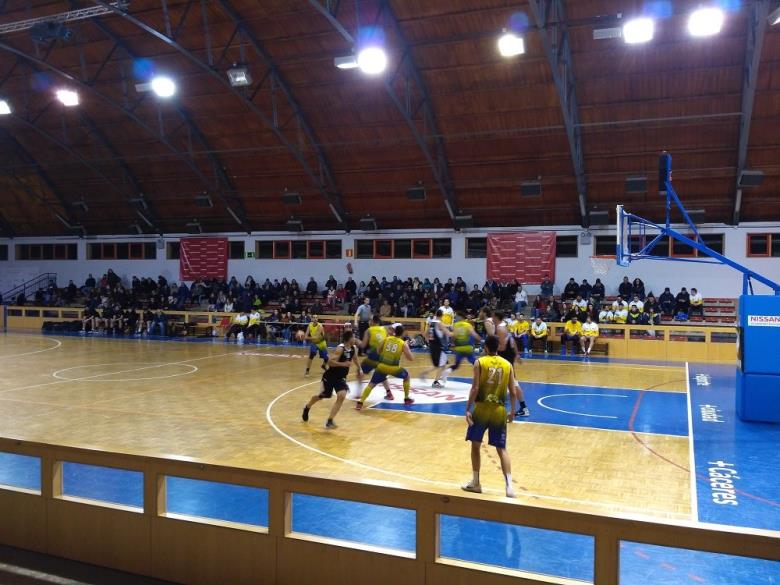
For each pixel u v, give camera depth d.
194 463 4.66
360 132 26.30
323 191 29.25
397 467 8.34
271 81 24.41
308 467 8.34
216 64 21.89
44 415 11.83
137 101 26.69
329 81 23.98
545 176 26.30
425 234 31.05
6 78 27.02
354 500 4.18
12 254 40.03
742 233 26.06
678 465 8.61
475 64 21.88
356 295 30.59
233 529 4.53
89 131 29.75
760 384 11.58
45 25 19.84
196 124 27.98
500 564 5.36
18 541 5.30
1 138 31.67
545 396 14.45
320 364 20.08
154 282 35.22
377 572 4.12
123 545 4.90
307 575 4.31
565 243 28.83
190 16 21.67
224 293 32.75
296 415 11.90
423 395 14.33
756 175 22.44
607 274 27.94
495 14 19.58
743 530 3.37
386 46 21.66
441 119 24.67
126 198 33.62
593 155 24.83
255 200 32.31
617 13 18.62
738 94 20.95
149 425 10.95
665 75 20.86
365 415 11.97
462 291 28.33
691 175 24.59
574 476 8.05
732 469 8.42
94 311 32.50
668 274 27.19
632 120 22.75
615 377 17.83
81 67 24.66
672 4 18.03
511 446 9.66
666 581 5.07
